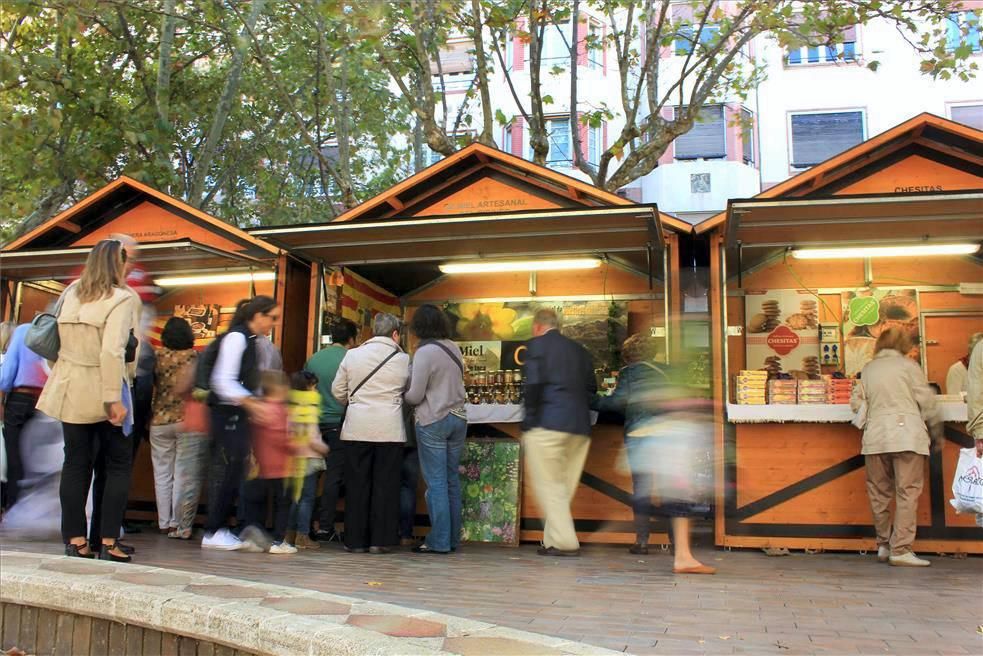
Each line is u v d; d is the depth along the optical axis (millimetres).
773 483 7023
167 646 3559
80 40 14008
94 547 5387
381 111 19266
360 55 15039
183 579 4062
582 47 22859
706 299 8461
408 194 8219
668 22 12508
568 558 6402
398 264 8609
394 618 3344
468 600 4430
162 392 7246
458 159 7957
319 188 21344
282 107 17859
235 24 15562
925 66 11352
